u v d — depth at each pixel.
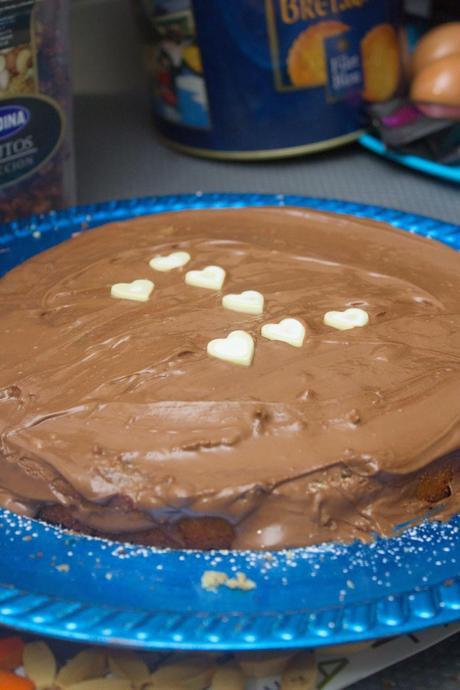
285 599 0.65
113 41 1.17
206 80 1.02
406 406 0.69
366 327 0.74
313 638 0.62
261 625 0.63
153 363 0.72
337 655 0.67
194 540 0.68
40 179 0.91
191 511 0.67
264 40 0.99
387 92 1.04
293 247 0.82
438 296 0.77
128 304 0.76
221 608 0.64
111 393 0.70
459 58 1.00
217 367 0.71
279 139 1.04
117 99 1.20
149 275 0.79
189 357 0.72
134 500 0.67
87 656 0.67
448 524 0.68
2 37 0.85
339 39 1.00
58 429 0.69
